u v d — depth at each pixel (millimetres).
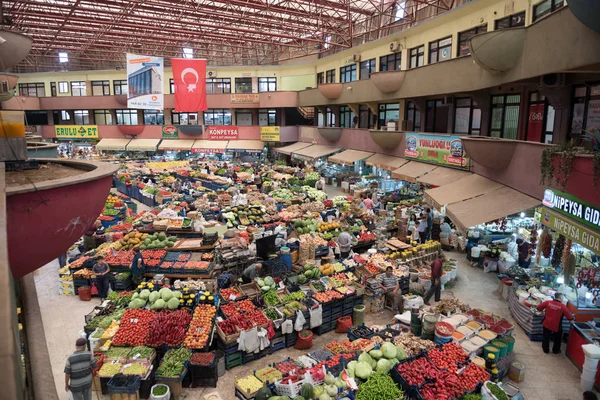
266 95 41031
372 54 28984
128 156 47250
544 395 8852
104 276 13188
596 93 11641
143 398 8617
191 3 27250
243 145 43531
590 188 8250
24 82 49844
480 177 16109
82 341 7844
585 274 9781
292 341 10875
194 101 33188
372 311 12711
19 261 4297
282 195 24375
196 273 13141
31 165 5473
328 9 30812
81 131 47250
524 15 15828
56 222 4438
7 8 27516
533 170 11680
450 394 7707
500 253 15422
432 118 23062
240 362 9945
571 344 10016
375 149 27297
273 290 11641
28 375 2105
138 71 32031
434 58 22266
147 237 15555
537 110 15109
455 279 14953
